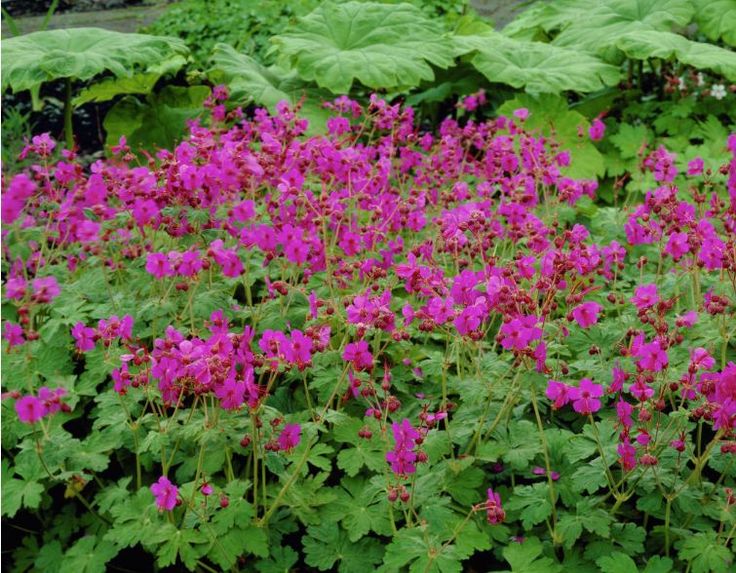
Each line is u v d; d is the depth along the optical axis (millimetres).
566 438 1234
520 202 1429
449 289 1330
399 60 2158
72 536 1252
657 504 1137
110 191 1397
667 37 2203
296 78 2277
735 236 1401
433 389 1355
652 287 1195
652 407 1140
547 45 2324
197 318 1377
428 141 1817
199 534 1123
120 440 1222
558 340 1277
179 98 2383
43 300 1192
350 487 1216
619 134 2168
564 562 1143
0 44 2043
